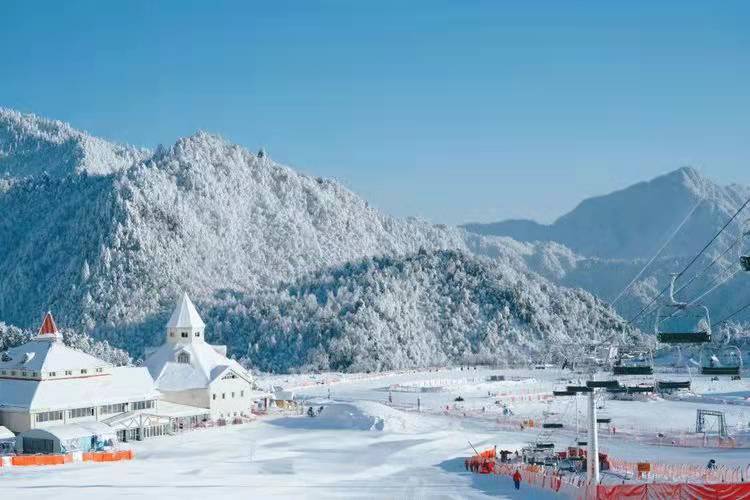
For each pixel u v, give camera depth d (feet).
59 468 293.02
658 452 348.38
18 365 372.79
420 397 616.80
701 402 557.74
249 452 345.31
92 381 386.93
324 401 565.12
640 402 557.74
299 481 274.36
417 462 322.55
